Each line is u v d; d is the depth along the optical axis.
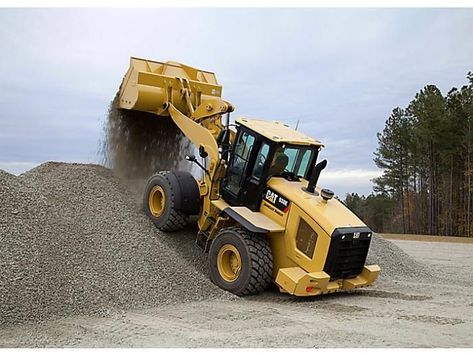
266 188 9.78
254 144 9.84
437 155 43.22
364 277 9.49
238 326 7.00
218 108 11.16
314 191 9.73
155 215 10.97
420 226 45.94
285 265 9.34
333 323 7.22
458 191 42.62
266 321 7.31
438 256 18.44
